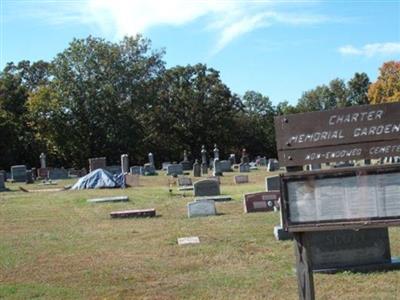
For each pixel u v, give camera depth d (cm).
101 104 7712
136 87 8094
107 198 2188
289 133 557
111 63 7881
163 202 2064
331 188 546
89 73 7775
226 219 1543
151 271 959
